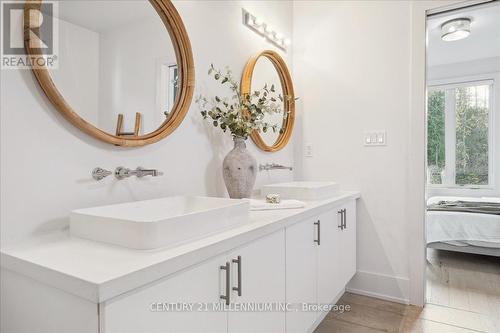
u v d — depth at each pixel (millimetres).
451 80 4363
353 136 2541
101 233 981
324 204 1849
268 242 1317
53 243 981
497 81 4078
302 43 2775
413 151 2283
